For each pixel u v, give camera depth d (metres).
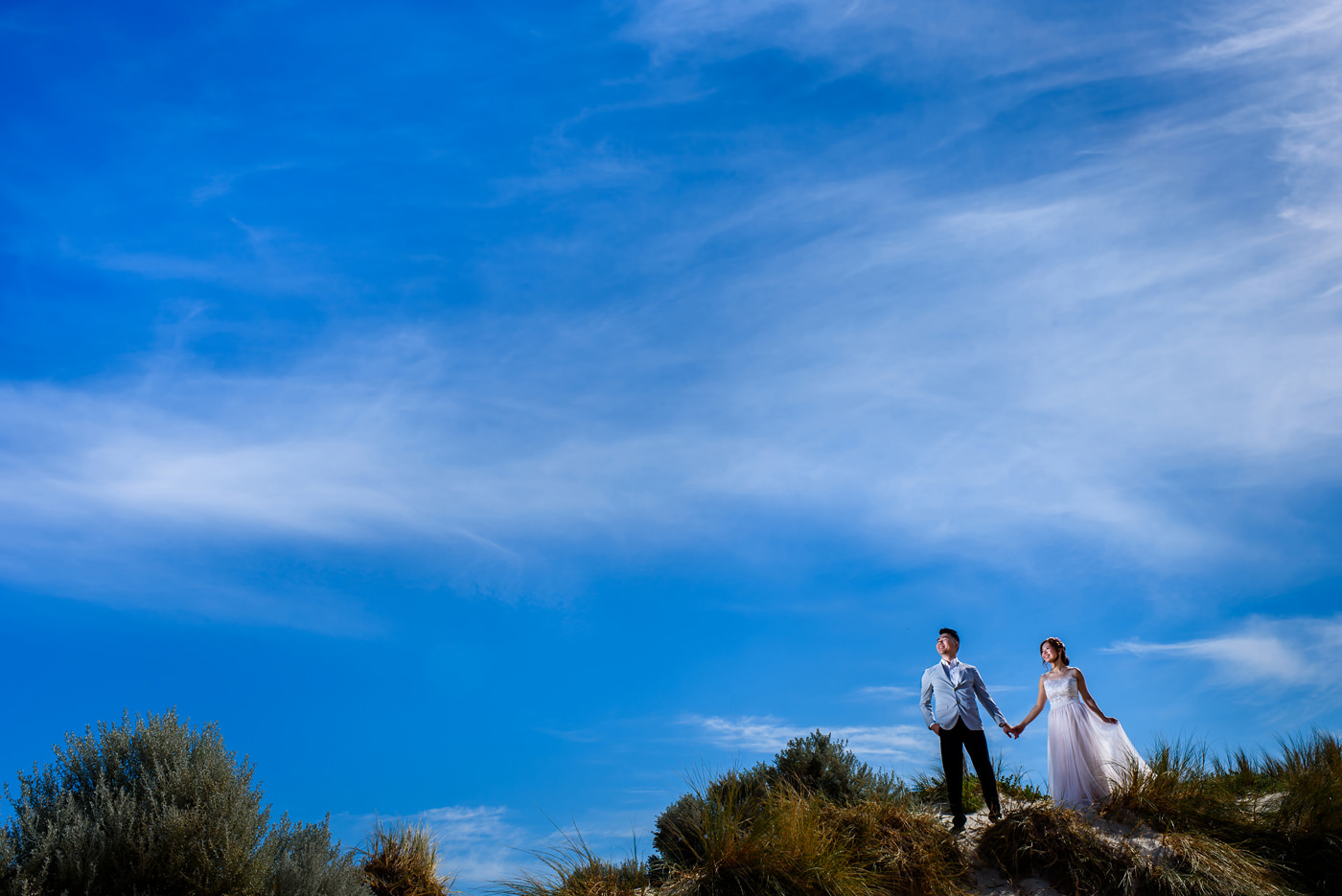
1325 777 8.60
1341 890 7.61
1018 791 10.54
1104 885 7.62
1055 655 9.45
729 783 9.73
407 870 8.52
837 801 9.62
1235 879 7.43
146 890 5.90
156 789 6.54
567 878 7.82
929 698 9.00
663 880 8.05
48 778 6.54
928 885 7.73
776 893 7.32
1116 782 8.73
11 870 5.67
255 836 6.59
